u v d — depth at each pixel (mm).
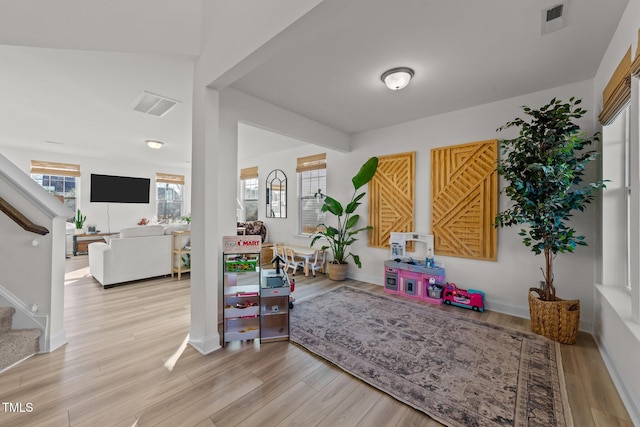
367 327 2729
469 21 1875
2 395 1689
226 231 2826
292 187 5789
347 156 4715
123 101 3227
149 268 4305
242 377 1915
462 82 2766
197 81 2324
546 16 1823
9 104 3318
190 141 5082
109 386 1795
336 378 1919
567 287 2812
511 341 2447
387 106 3410
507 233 3168
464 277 3469
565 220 2691
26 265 2184
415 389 1794
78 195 6582
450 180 3568
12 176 2137
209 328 2256
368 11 1775
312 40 2100
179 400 1678
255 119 3141
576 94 2748
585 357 2186
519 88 2895
